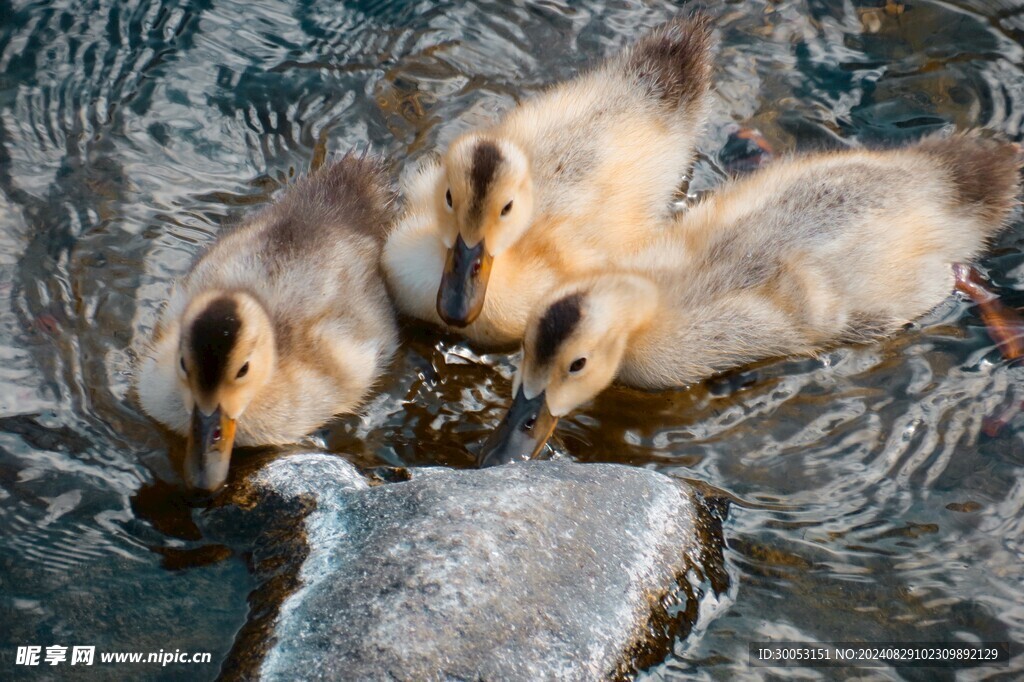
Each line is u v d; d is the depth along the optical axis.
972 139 8.23
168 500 5.91
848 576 5.68
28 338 6.80
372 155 8.06
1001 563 5.79
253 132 8.48
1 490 5.86
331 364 6.73
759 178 8.02
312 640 4.80
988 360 7.21
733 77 9.30
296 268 6.89
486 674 4.68
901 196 7.65
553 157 7.89
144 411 6.45
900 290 7.47
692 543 5.63
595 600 5.08
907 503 6.20
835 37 9.64
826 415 6.89
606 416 6.94
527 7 9.77
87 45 8.89
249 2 9.48
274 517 5.72
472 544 5.09
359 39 9.32
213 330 5.90
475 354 7.36
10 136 8.16
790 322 7.25
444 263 7.21
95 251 7.42
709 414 6.96
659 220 8.35
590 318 6.59
